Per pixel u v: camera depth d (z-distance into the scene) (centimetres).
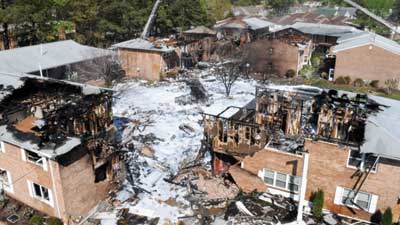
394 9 10288
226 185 2181
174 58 5078
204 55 5831
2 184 2027
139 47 4712
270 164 2019
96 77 4269
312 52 6175
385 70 4609
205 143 2381
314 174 1898
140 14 5938
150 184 2214
